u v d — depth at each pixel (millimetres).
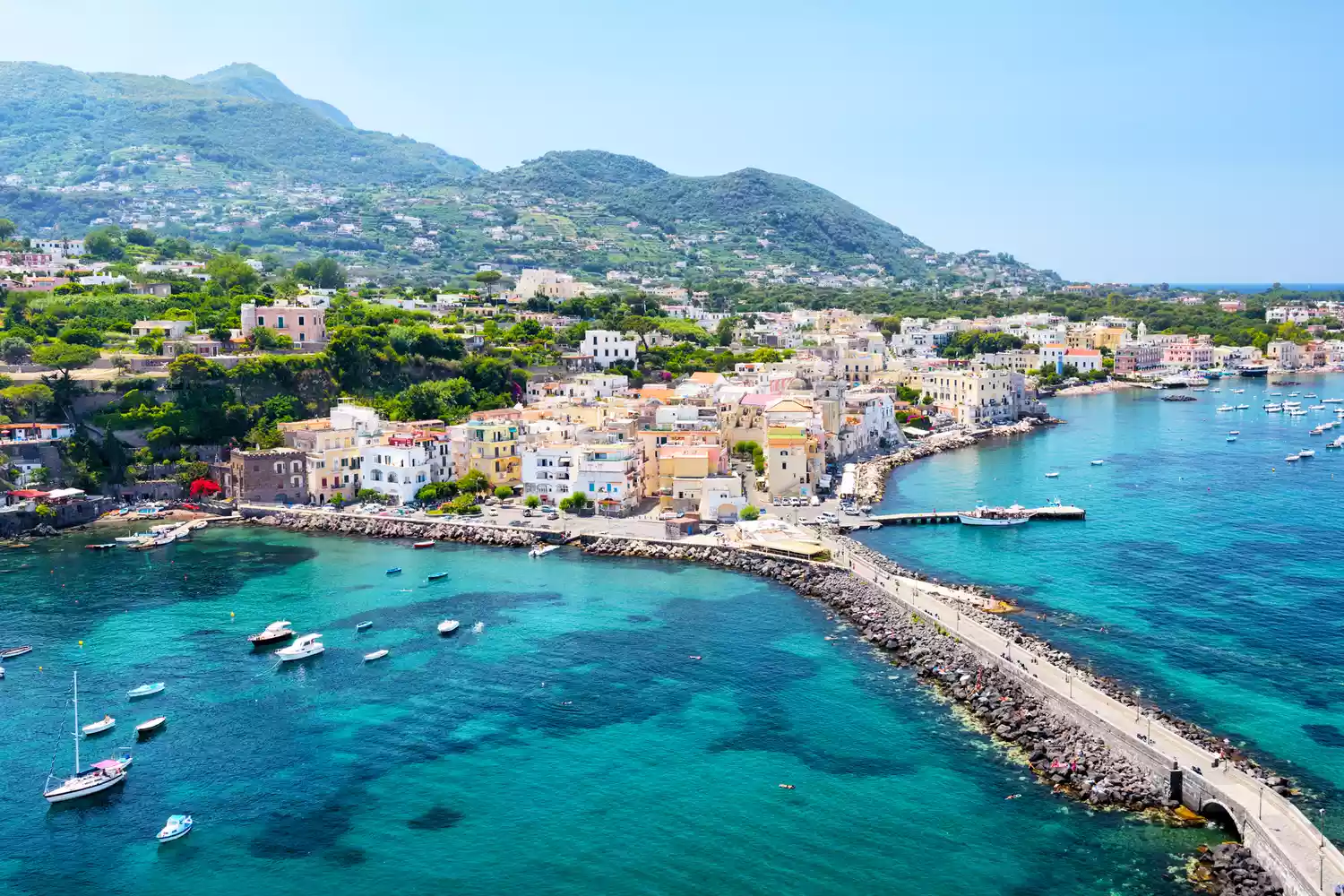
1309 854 92312
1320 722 126750
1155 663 146500
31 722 136000
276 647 162625
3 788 119312
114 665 155500
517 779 120000
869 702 137500
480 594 188750
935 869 100000
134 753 127375
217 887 100812
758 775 119000
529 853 105188
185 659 157750
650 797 115250
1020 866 99812
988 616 164875
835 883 98500
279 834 109562
